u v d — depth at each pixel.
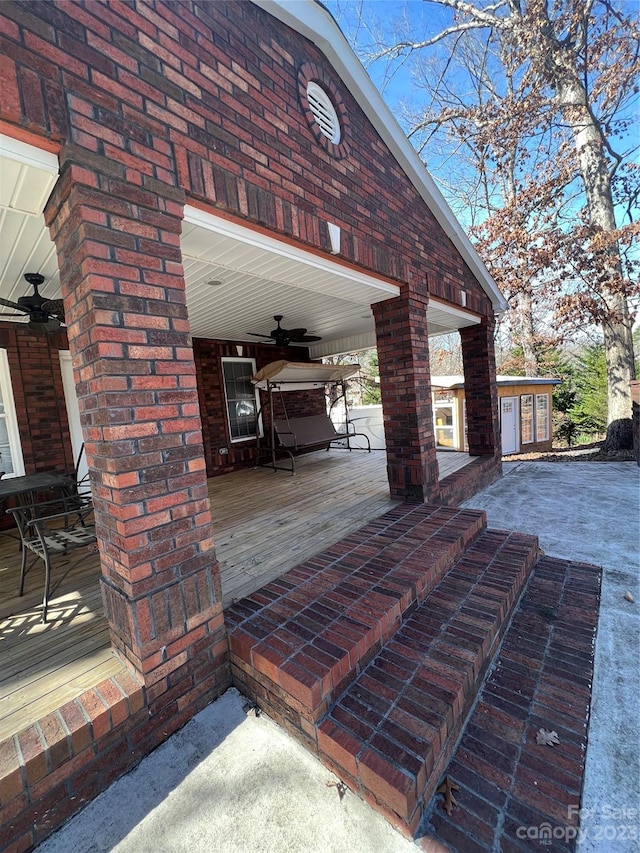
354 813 1.45
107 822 1.46
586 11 7.54
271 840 1.39
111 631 1.90
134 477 1.66
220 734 1.80
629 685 1.99
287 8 2.54
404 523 3.39
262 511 4.16
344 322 6.46
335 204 3.02
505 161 11.37
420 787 1.40
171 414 1.79
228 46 2.24
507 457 10.09
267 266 3.04
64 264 1.76
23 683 1.72
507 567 2.81
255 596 2.34
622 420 8.82
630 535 3.88
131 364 1.66
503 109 9.73
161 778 1.61
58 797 1.44
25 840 1.37
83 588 2.67
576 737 1.70
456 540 2.96
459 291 5.06
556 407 14.67
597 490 5.50
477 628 2.15
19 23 1.42
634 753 1.62
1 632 2.15
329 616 2.09
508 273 10.56
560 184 9.66
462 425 10.28
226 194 2.16
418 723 1.59
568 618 2.54
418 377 4.06
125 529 1.63
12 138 1.49
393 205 3.75
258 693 1.91
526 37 8.20
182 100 1.96
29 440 4.24
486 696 1.94
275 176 2.50
